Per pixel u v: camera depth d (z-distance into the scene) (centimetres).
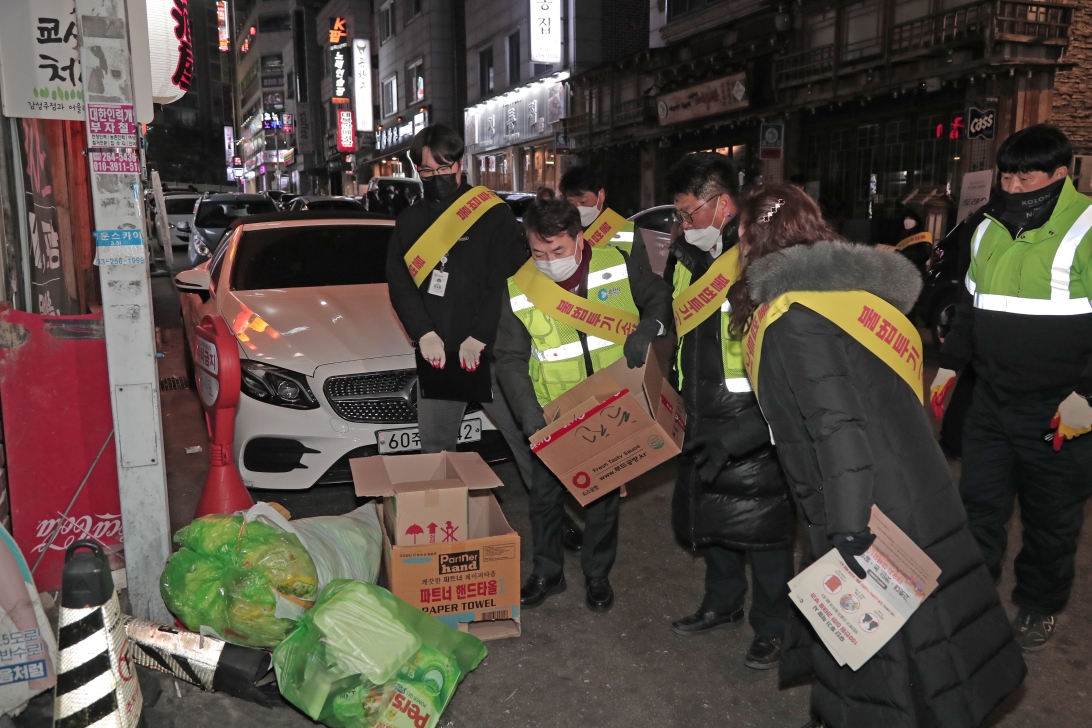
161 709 255
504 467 500
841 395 175
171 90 441
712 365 263
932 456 190
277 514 278
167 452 516
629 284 300
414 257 324
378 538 319
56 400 310
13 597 225
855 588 175
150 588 286
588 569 323
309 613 244
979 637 190
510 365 293
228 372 333
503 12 2945
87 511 319
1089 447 260
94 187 263
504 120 3006
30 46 315
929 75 1381
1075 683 271
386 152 4338
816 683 206
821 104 1608
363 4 4559
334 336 421
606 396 281
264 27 8188
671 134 2089
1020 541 383
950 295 773
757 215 197
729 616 307
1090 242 246
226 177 9838
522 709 259
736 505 270
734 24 1820
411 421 401
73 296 454
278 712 255
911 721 183
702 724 252
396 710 238
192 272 525
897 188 1517
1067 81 1323
